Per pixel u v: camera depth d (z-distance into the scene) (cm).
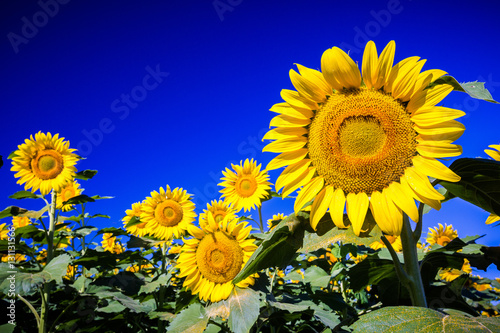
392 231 166
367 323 146
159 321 542
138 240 649
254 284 384
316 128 194
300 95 194
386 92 181
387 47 173
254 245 382
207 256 389
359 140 181
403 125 175
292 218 201
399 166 175
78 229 583
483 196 184
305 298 442
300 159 199
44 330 466
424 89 175
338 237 182
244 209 612
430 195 160
